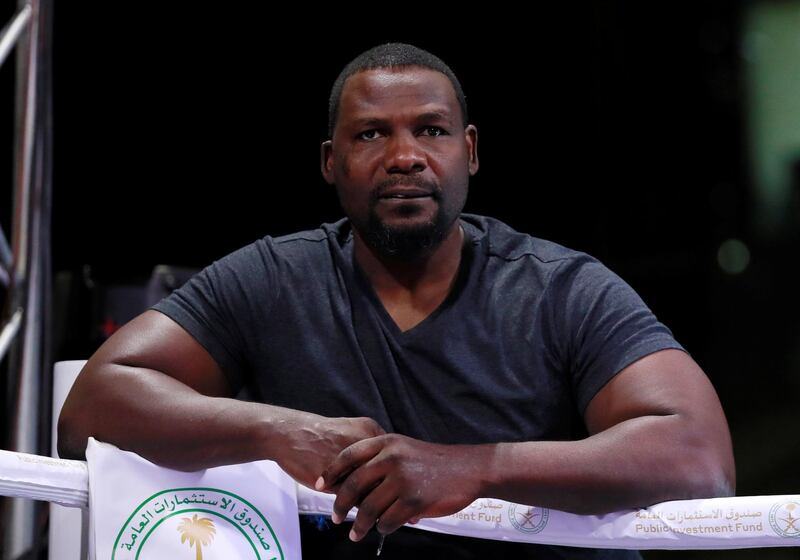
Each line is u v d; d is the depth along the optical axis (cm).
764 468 1160
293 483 446
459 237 510
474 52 1045
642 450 411
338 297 502
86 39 991
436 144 482
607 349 465
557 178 1065
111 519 412
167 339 480
